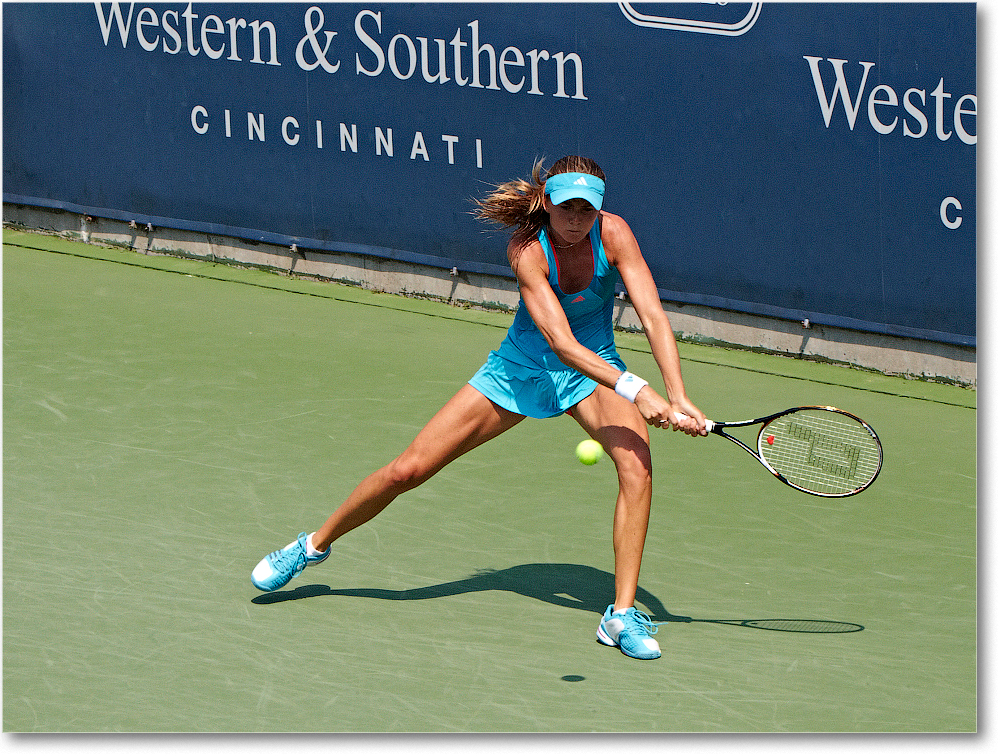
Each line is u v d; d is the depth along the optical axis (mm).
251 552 16672
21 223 34969
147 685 13297
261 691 13211
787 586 16000
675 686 13438
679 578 16203
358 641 14367
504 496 18703
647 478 14078
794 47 23906
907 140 23203
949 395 23469
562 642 14430
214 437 20844
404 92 28438
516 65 26875
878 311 24297
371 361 25125
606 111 26125
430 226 28891
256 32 30094
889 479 19594
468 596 15602
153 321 27516
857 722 12742
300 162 30281
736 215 25344
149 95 32031
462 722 12625
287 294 29891
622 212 26594
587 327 14828
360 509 14938
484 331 27297
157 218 32750
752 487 19219
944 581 16125
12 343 25672
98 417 21656
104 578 15820
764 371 24828
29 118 34062
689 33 24875
